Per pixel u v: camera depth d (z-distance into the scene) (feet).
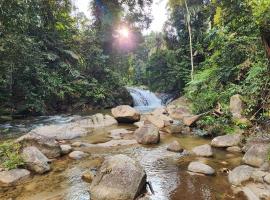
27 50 41.11
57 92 52.75
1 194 14.48
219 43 34.45
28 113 46.26
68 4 37.50
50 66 55.98
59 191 14.88
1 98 42.57
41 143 20.92
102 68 68.59
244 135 23.72
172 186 15.40
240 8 27.61
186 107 43.34
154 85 84.12
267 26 15.79
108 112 55.01
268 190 13.48
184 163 19.67
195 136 28.84
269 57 16.51
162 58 78.23
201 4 63.10
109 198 13.44
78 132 29.78
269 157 16.58
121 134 30.14
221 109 29.40
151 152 22.79
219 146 23.36
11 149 19.38
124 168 14.49
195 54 56.75
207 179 16.34
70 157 21.15
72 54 59.06
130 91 80.38
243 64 29.58
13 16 31.83
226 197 13.78
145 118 39.19
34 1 33.53
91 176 16.70
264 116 23.21
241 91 28.22
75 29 66.54
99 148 24.18
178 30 69.92
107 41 71.87
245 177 15.19
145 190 14.79
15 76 44.57
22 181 16.26
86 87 60.90
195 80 39.63
